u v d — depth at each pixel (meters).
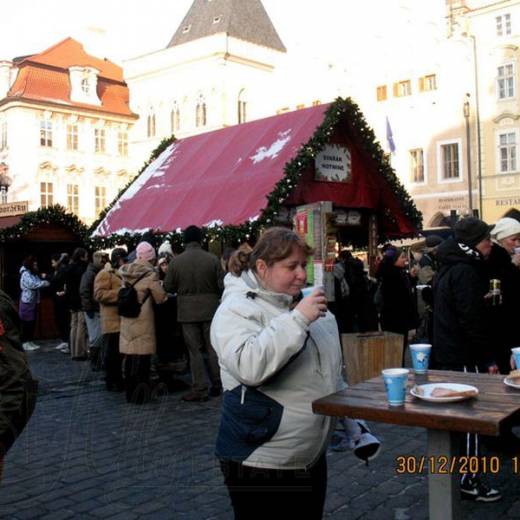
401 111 35.66
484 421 2.36
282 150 10.23
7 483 5.00
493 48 32.41
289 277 2.62
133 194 12.90
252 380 2.45
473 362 4.41
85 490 4.81
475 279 4.36
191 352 7.85
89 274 10.45
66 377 9.90
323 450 2.68
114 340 8.73
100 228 12.81
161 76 44.94
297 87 40.12
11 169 42.00
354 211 11.52
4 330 2.66
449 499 2.75
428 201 34.78
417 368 3.39
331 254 8.05
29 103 41.88
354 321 11.94
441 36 34.16
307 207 8.28
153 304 7.88
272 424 2.54
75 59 46.41
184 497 4.63
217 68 41.91
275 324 2.45
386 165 11.00
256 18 46.88
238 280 2.71
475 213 25.17
